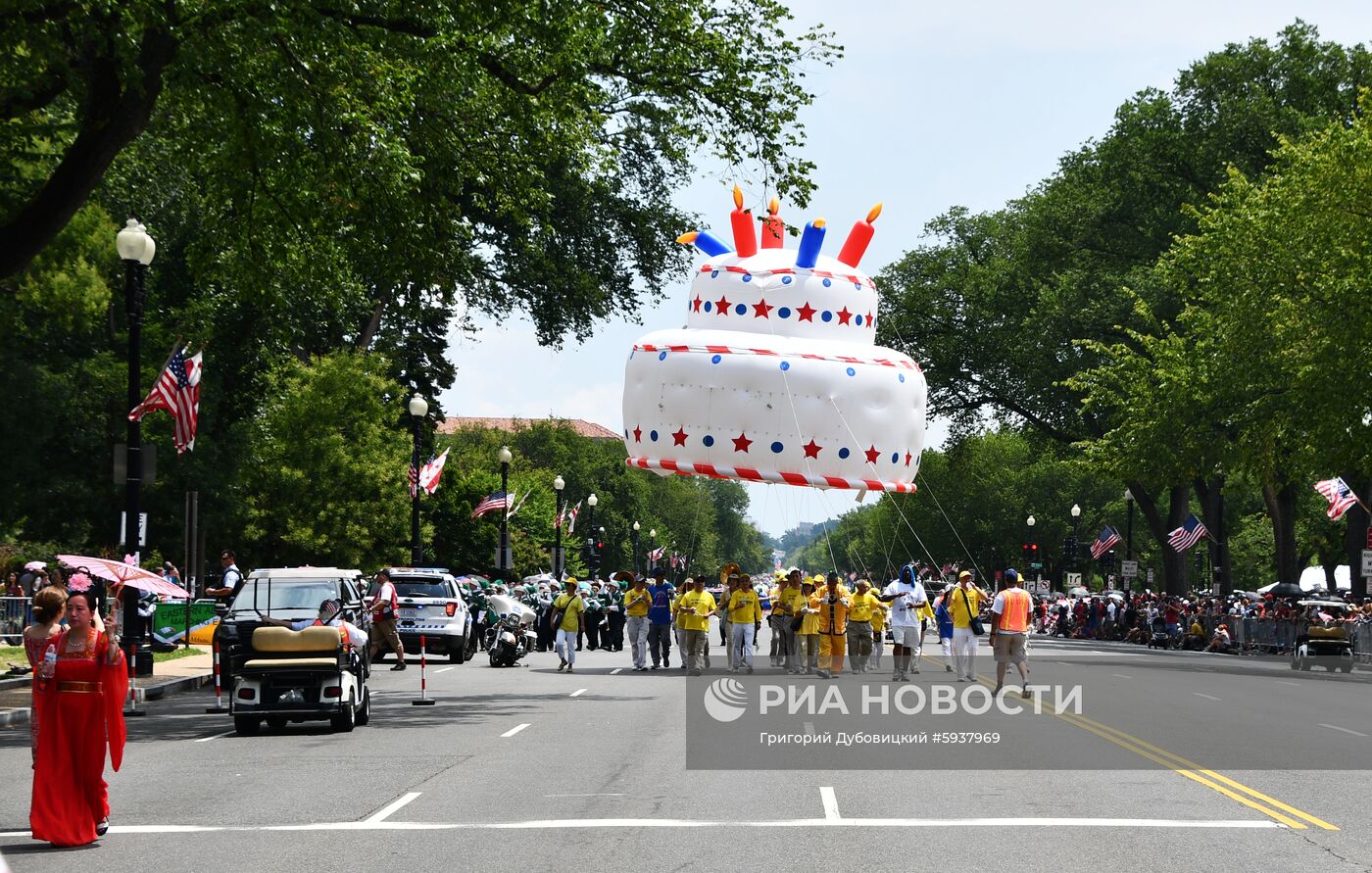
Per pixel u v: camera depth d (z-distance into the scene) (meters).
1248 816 12.09
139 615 27.50
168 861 10.25
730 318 25.33
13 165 26.86
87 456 42.28
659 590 33.56
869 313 25.72
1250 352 44.88
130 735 19.39
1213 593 63.22
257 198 24.97
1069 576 81.25
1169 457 48.56
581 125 26.95
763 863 9.92
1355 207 41.38
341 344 55.03
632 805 12.60
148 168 35.53
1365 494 53.31
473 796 13.28
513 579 74.94
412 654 38.75
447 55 23.30
